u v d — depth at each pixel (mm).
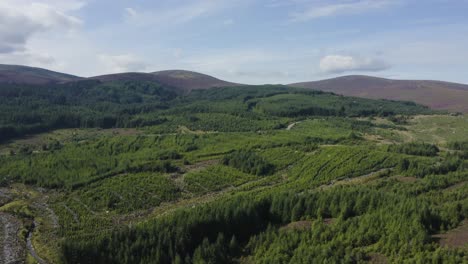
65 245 92312
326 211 104250
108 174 163125
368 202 101000
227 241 100188
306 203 106625
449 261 66188
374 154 165875
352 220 91062
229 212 104250
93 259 91375
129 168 168250
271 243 91188
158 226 97812
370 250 77750
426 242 75062
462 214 88000
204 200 141125
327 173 154375
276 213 109062
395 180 134125
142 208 136250
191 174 163625
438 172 141875
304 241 87000
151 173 165750
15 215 131375
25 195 150000
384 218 86500
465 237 77250
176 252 92438
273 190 139625
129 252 91062
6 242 110625
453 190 115625
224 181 158375
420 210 84688
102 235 105312
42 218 128500
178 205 138000
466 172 136250
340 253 78062
